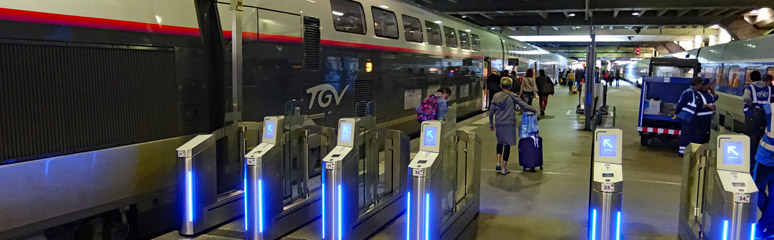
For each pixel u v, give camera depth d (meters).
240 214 5.71
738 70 15.51
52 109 4.12
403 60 11.00
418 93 11.89
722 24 29.98
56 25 4.13
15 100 3.89
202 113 5.50
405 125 11.30
